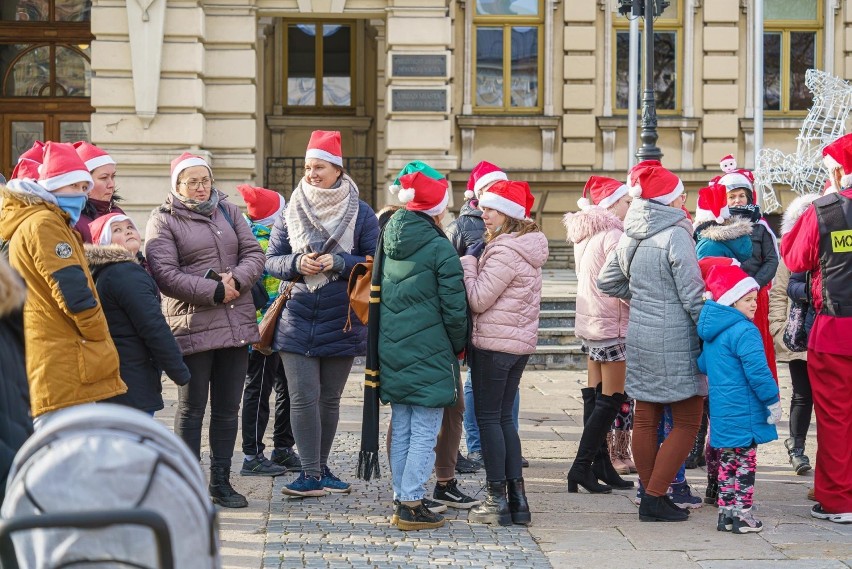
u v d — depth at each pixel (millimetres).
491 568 5141
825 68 19203
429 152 16594
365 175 19562
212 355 6246
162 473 2637
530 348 6008
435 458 6406
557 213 18828
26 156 6055
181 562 2631
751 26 18984
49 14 17453
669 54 19297
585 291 6926
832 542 5668
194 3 16031
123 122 16047
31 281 4895
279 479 7105
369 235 6656
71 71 17516
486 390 5988
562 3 18828
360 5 16625
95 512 2445
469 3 18703
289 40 19859
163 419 9070
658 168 6113
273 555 5277
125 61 16031
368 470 5859
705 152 19000
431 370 5754
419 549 5449
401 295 5797
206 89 16453
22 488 2594
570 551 5477
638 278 6090
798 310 6895
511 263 5910
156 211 6277
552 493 6812
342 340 6473
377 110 18688
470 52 18766
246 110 16500
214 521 2738
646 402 6188
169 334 5449
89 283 4984
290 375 6469
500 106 19031
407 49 16453
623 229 6922
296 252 6484
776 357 7922
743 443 5777
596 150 18891
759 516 6258
